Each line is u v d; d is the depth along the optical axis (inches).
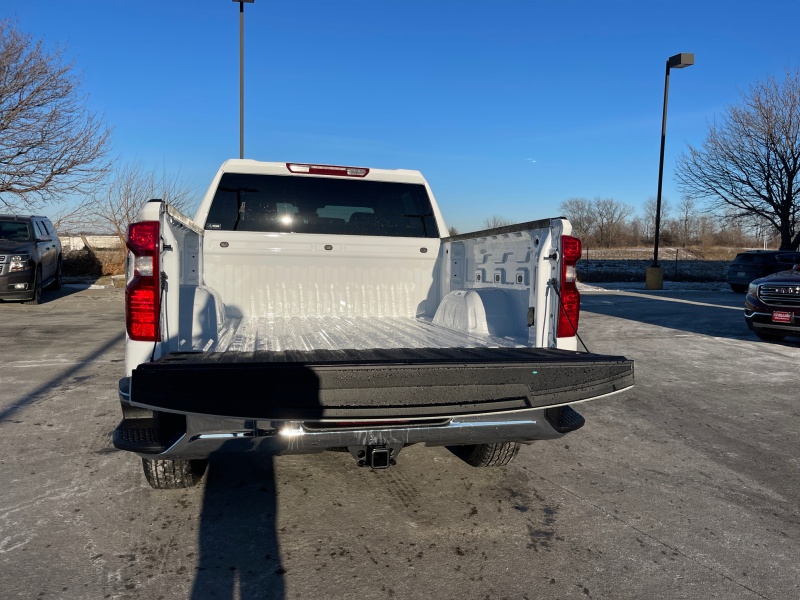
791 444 200.7
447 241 219.3
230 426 108.7
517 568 119.5
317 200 214.7
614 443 199.2
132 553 122.1
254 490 154.8
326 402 102.7
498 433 122.9
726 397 262.2
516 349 135.6
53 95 768.9
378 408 104.3
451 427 118.7
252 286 211.0
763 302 389.7
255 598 107.4
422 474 168.1
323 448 114.3
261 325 194.1
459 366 108.5
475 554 124.6
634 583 114.9
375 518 140.1
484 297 173.8
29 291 524.4
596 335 434.0
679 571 119.5
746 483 166.7
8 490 150.6
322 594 109.1
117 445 114.7
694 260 1515.7
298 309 214.8
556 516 143.3
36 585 109.8
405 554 124.1
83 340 371.2
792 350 377.7
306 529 134.1
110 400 233.3
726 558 125.1
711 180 1182.3
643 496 156.3
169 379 98.7
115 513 139.5
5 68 727.7
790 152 1075.9
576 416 135.8
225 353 121.9
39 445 182.7
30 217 577.9
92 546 124.4
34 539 126.7
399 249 221.3
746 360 345.4
